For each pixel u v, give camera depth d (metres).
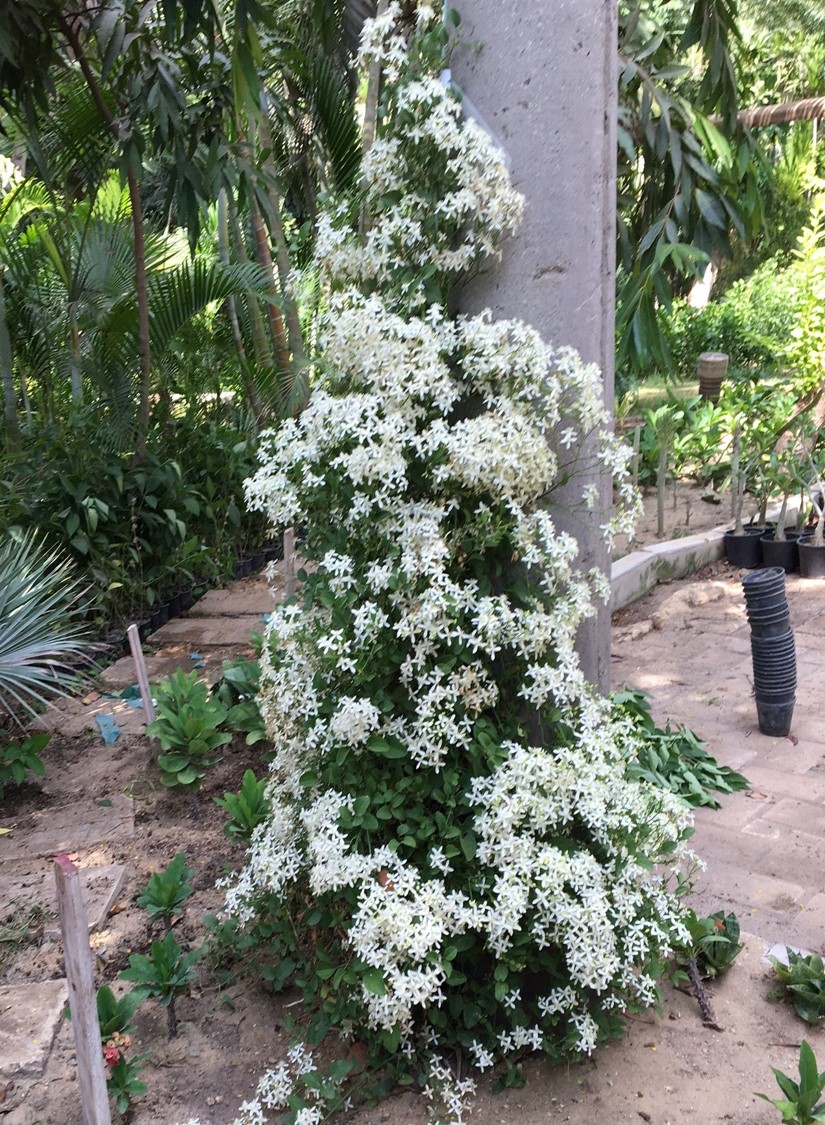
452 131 2.22
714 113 5.86
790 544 6.93
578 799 2.27
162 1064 2.43
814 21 10.89
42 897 3.12
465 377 2.33
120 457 6.50
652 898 2.45
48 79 5.44
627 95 5.76
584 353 2.46
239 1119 2.20
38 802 3.88
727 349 14.09
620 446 2.42
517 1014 2.30
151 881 2.91
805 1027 2.52
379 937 2.03
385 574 2.15
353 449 2.23
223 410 8.73
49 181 6.51
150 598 6.02
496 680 2.40
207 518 6.99
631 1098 2.28
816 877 3.28
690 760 4.15
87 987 1.97
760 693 4.44
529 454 2.21
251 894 2.61
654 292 5.27
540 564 2.35
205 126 5.79
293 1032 2.48
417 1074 2.34
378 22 2.36
